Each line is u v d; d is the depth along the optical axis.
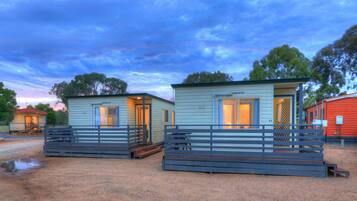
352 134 11.16
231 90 6.99
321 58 20.45
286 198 3.73
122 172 5.76
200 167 5.66
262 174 5.29
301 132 5.24
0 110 20.23
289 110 7.79
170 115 13.58
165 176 5.29
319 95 20.28
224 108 7.07
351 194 3.88
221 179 4.97
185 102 7.41
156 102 11.27
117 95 9.62
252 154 5.45
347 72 20.02
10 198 3.87
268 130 5.42
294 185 4.43
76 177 5.29
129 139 8.15
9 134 21.84
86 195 3.98
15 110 22.02
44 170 6.18
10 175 5.61
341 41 19.28
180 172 5.71
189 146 5.84
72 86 31.03
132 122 10.12
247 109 6.88
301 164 5.09
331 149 9.50
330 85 20.41
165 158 5.95
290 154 5.20
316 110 13.59
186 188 4.33
